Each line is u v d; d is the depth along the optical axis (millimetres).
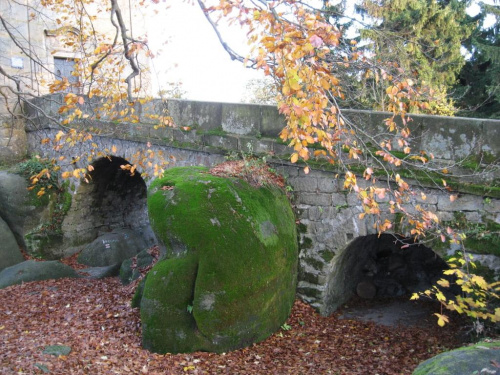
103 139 10648
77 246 12914
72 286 9609
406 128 5551
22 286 9594
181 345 6047
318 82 4297
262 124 7688
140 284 7832
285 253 6754
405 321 7363
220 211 6199
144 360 5848
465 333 6309
